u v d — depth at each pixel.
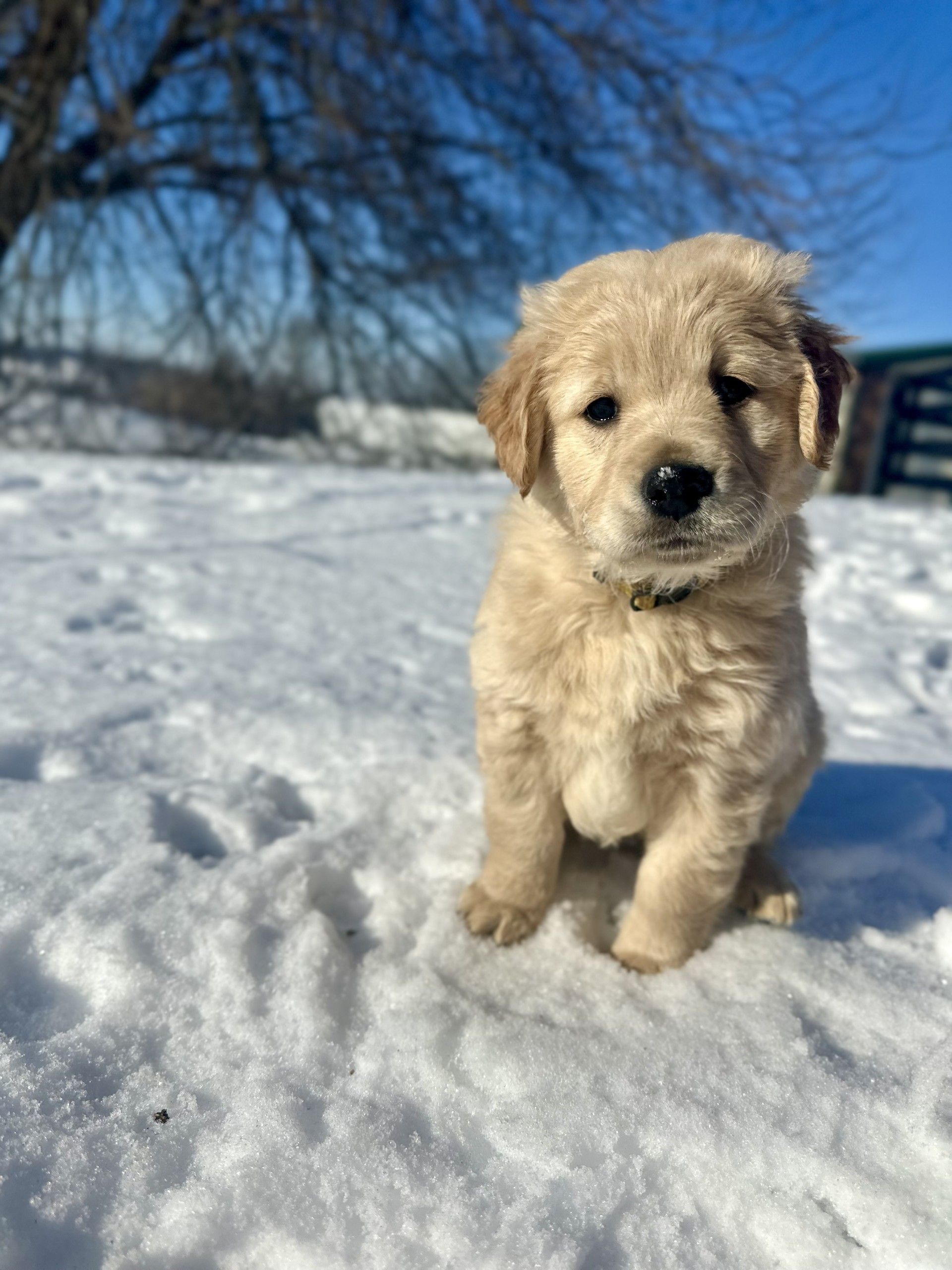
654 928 0.35
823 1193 0.25
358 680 0.57
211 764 0.46
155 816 0.39
